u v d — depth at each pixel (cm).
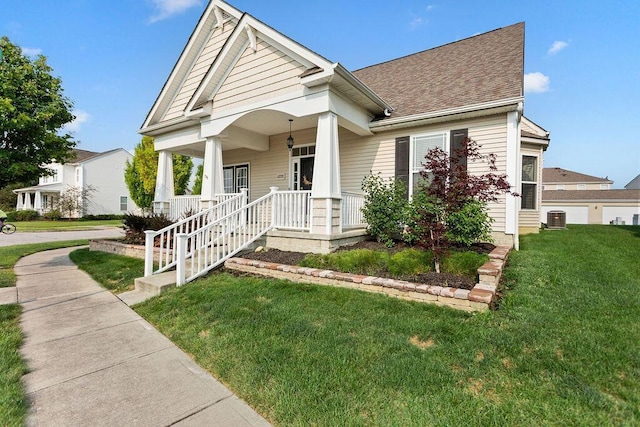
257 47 750
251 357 291
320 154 668
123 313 438
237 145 1015
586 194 3178
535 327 321
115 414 223
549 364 256
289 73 704
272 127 943
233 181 1212
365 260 542
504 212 705
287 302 424
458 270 501
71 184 3156
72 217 2938
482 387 234
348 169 921
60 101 686
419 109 800
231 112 802
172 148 1106
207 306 423
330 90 663
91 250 986
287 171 1058
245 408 229
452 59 1020
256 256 652
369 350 292
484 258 514
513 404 214
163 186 1114
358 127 802
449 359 273
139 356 312
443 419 203
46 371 281
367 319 362
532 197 1045
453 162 534
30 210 3003
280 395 235
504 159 700
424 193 544
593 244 759
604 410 206
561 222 1208
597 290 425
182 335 353
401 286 425
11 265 779
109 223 2612
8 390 245
